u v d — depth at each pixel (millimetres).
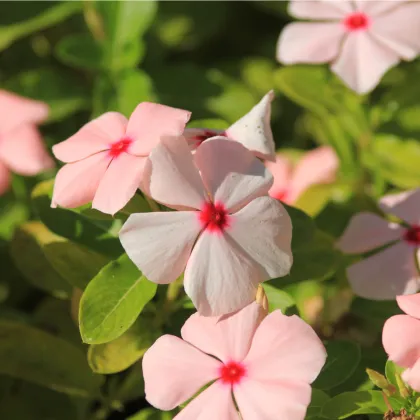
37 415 610
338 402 539
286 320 527
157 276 527
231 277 527
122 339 566
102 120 555
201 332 535
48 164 661
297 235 576
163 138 527
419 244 578
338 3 625
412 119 669
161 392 530
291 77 667
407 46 609
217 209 530
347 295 617
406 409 536
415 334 534
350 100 666
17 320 636
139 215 527
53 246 580
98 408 619
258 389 523
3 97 672
